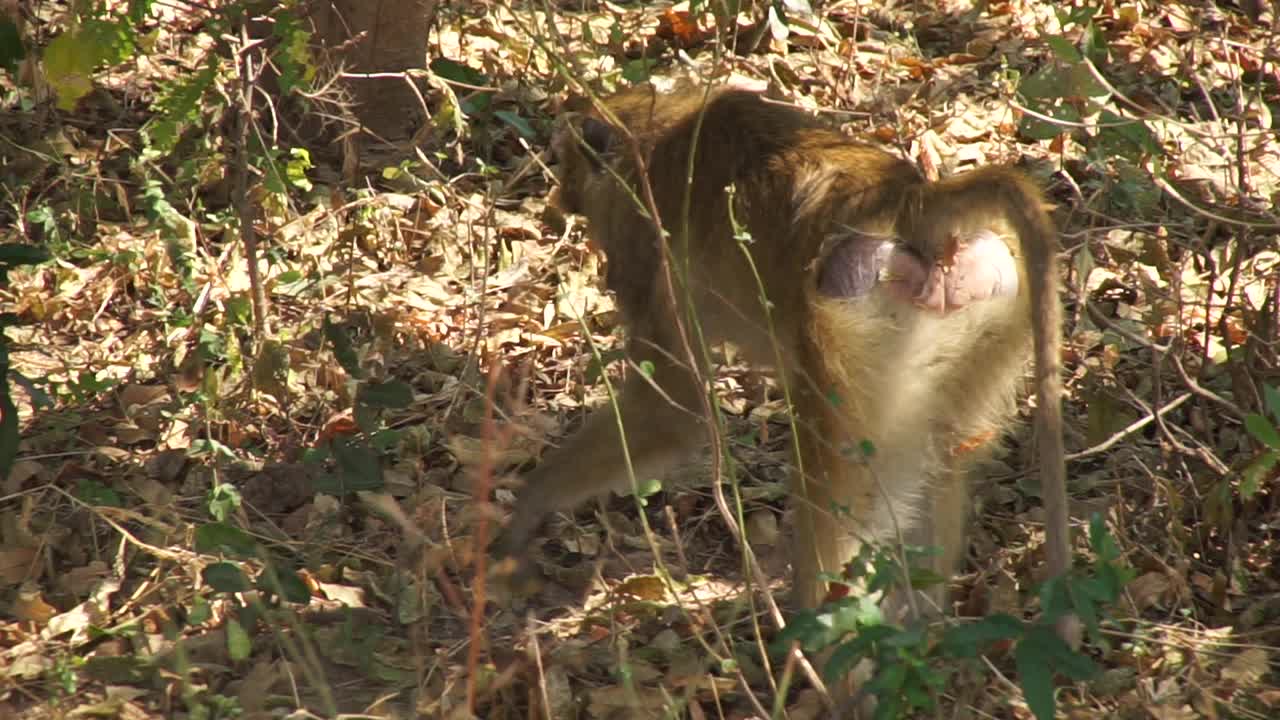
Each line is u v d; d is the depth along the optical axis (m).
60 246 10.79
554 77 11.95
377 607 8.01
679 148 7.87
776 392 10.00
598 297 10.72
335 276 10.72
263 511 8.90
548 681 7.20
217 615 7.73
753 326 7.54
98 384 9.51
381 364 10.04
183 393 9.77
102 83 13.03
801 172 7.26
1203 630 7.70
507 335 10.29
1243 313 8.66
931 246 6.77
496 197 11.10
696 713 6.99
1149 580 7.90
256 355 9.42
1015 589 7.88
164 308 10.13
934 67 13.12
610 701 7.08
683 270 7.48
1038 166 11.68
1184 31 13.56
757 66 12.59
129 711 7.02
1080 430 9.38
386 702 7.15
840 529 6.98
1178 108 12.56
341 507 8.75
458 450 9.04
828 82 12.39
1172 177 10.58
